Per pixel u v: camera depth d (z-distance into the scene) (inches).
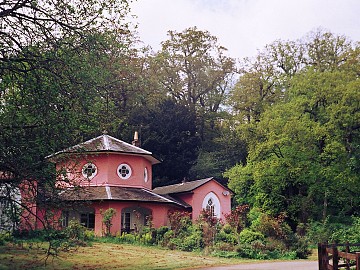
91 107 679.7
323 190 1706.4
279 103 2044.8
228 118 2546.8
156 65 2372.0
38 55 643.5
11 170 627.8
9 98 649.6
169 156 2206.0
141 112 2287.2
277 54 2201.0
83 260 896.9
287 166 1704.0
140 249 1133.1
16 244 973.8
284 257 1122.7
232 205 2134.6
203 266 884.0
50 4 674.2
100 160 1448.1
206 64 2536.9
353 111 1683.1
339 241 1393.9
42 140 633.0
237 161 2399.1
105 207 1358.3
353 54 1915.6
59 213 803.4
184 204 1644.9
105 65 715.4
